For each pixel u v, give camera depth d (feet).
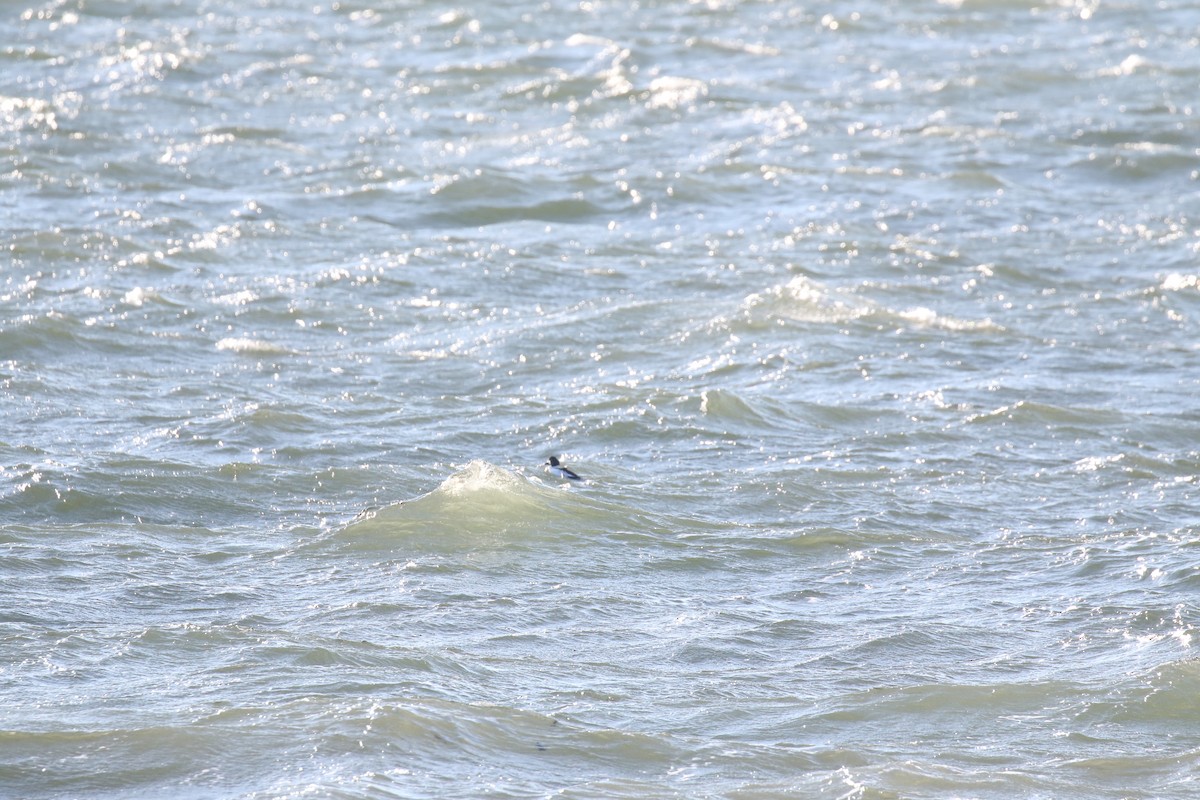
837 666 132.36
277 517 173.47
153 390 223.51
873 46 593.42
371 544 160.45
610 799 102.89
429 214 349.20
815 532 170.30
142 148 394.11
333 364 242.99
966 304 289.33
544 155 410.72
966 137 435.94
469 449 203.41
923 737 117.39
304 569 153.38
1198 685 126.31
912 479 193.98
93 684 120.06
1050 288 301.63
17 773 103.30
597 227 346.33
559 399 225.15
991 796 106.63
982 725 119.75
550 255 317.22
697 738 114.93
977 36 622.95
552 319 269.23
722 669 130.72
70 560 152.56
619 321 268.62
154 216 328.90
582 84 495.41
